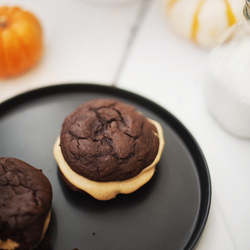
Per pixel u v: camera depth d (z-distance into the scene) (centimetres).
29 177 30
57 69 40
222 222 32
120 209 31
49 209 29
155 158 32
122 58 41
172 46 42
